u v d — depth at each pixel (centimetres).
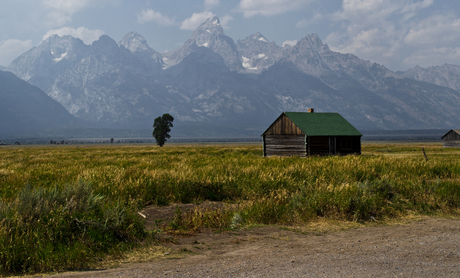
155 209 1001
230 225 817
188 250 625
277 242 688
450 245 631
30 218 646
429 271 473
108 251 600
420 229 805
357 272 470
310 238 726
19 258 529
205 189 1193
